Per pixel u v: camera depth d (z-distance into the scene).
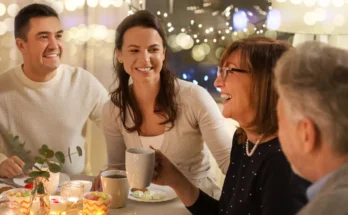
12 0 2.63
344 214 0.66
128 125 1.96
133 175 1.36
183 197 1.52
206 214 1.52
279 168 1.19
